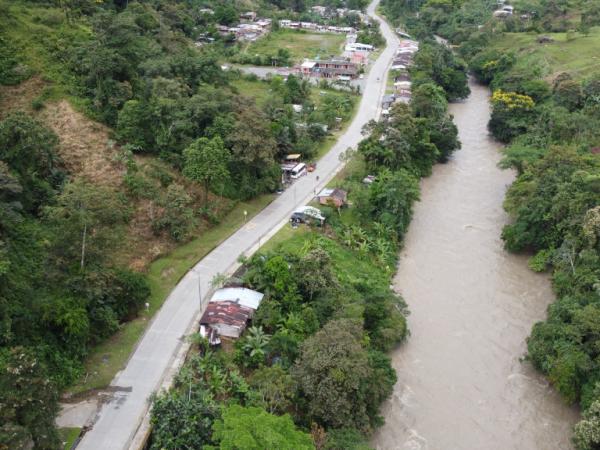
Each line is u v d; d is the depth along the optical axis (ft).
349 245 272.72
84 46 306.76
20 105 272.92
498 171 381.60
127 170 258.98
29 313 174.60
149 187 253.85
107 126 281.54
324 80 501.56
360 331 187.32
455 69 561.43
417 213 326.03
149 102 290.15
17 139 218.59
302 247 251.60
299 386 171.83
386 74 546.26
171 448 150.00
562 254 253.03
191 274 230.27
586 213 243.60
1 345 164.45
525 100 418.51
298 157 342.23
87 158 257.75
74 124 271.49
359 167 344.90
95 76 289.94
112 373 178.50
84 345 181.27
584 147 345.10
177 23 527.81
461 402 195.93
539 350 202.59
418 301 248.93
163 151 279.49
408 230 308.19
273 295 212.64
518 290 257.14
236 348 189.47
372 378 178.40
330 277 221.25
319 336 176.35
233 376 176.14
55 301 178.60
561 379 188.14
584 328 195.52
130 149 269.44
